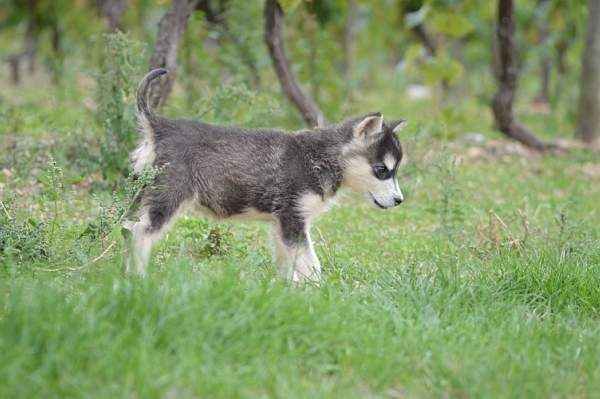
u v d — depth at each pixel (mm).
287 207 12352
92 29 27797
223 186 12094
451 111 24984
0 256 11266
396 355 9273
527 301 11750
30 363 8344
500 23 23141
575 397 9172
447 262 13086
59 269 11000
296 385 8578
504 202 18688
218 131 12219
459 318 10633
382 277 11930
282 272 12406
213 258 13086
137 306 9117
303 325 9461
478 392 8812
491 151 23719
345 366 9141
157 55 17328
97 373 8242
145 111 12000
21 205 14586
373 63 40719
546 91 36781
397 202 13070
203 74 21656
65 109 22391
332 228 15891
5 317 8867
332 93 24156
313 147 12617
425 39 28125
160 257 12844
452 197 16938
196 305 9203
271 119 19766
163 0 20797
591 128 25859
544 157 23641
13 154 16938
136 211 11812
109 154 16312
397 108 31172
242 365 8859
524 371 9281
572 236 14500
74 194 15070
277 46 20141
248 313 9352
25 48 33812
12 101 25891
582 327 10969
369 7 30703
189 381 8297
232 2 22109
